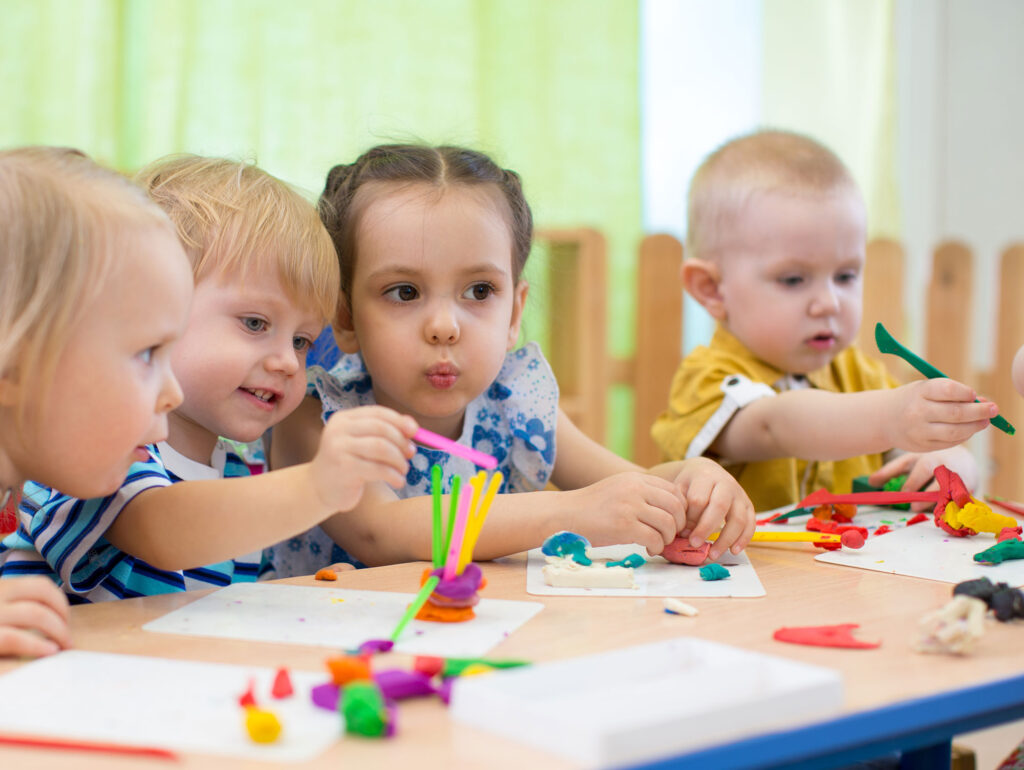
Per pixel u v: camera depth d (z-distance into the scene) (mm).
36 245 574
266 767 378
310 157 2227
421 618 595
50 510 768
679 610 604
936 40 2910
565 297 1976
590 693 416
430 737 403
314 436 1043
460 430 1130
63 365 580
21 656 525
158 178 940
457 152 1079
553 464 1138
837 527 866
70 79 2055
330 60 2246
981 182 2916
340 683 448
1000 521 850
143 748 392
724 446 1290
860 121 2760
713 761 386
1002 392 2324
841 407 1071
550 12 2424
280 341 917
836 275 1386
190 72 2154
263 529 692
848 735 422
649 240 1958
